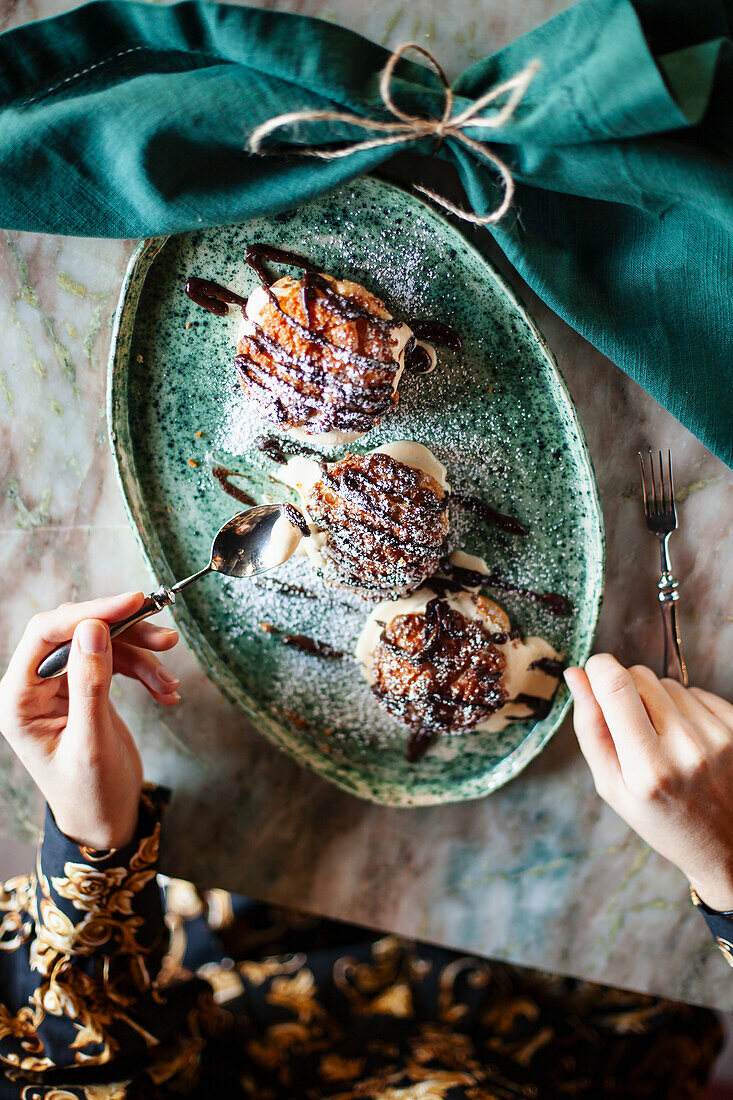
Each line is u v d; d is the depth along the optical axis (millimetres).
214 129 452
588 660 516
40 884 526
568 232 486
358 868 610
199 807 616
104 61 482
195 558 560
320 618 551
